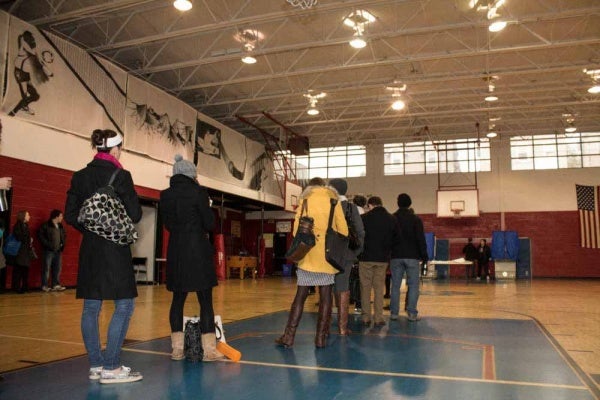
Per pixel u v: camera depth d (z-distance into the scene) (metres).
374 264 5.74
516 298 10.18
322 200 4.22
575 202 22.05
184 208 3.59
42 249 10.75
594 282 18.55
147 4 11.50
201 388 2.89
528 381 3.10
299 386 2.95
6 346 4.26
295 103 18.88
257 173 20.81
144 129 13.81
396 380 3.11
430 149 23.95
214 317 3.73
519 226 22.52
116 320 3.06
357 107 19.31
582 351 4.14
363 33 12.41
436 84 16.92
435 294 11.42
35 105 10.59
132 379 3.04
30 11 11.49
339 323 4.98
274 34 12.43
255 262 20.92
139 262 14.91
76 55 11.66
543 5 11.52
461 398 2.71
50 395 2.73
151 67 14.11
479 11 11.71
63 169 11.49
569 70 15.20
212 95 17.47
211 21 12.44
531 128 22.16
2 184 3.07
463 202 22.66
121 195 3.08
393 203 23.97
